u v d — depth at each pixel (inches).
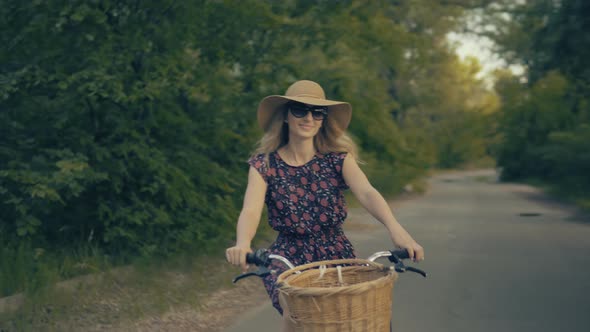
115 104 289.6
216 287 256.5
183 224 307.4
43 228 277.7
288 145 122.3
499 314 217.9
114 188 273.3
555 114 1327.5
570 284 267.7
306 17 389.7
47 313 198.8
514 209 690.8
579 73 670.5
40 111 277.1
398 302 238.1
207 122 338.6
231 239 335.9
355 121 491.2
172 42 304.7
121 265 264.8
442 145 2539.4
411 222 552.7
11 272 219.8
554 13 634.8
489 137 1612.9
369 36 435.8
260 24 347.3
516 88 1437.0
